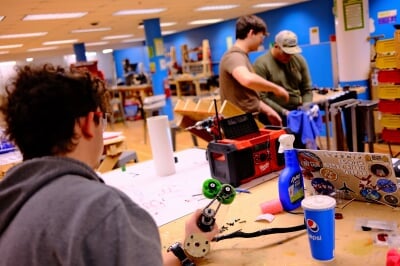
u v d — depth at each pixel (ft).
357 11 15.58
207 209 3.57
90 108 2.49
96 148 2.64
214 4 24.32
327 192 4.26
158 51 27.71
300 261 3.18
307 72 10.62
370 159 3.71
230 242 3.67
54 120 2.32
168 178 5.95
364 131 11.14
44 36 29.09
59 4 17.17
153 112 24.99
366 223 3.58
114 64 52.90
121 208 2.20
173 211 4.61
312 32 30.86
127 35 38.63
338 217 3.80
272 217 4.06
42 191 2.27
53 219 2.13
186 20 31.71
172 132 13.71
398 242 3.20
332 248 3.11
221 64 8.60
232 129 5.43
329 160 4.01
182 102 9.62
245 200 4.63
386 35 24.75
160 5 21.65
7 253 2.19
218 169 5.32
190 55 42.45
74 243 2.03
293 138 4.33
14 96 2.35
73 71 2.59
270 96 9.93
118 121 32.81
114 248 2.06
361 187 3.95
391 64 9.87
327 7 29.32
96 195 2.19
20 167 2.35
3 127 2.39
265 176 5.34
